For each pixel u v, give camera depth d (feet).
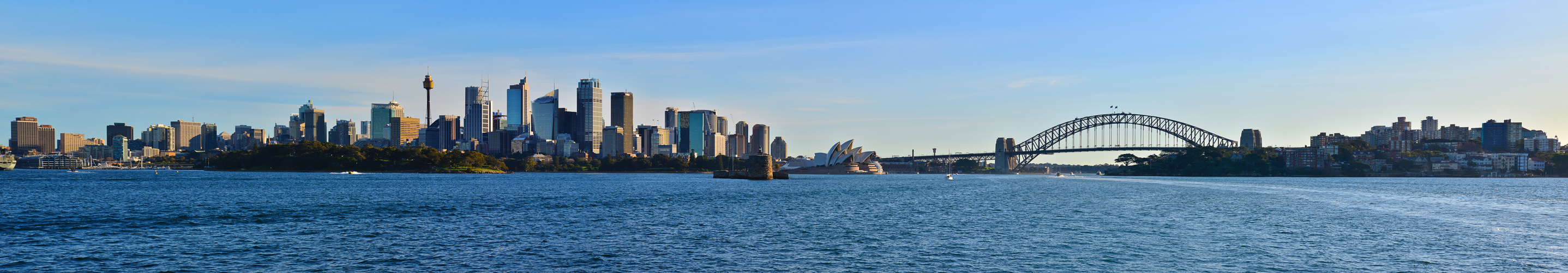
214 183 538.06
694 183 594.24
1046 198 362.74
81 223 204.13
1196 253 154.92
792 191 434.30
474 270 135.13
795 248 161.58
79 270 133.59
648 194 382.83
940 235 186.91
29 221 209.15
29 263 139.33
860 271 135.33
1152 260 146.00
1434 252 155.63
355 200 307.78
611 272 133.49
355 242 168.14
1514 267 137.59
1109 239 177.88
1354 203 310.65
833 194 400.06
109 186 473.67
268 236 178.60
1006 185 602.44
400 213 242.17
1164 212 260.83
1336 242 171.01
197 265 138.10
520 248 159.84
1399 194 390.42
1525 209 267.80
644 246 164.25
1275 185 565.53
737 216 239.91
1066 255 152.87
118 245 162.81
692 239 177.58
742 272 134.41
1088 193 413.80
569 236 180.75
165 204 278.26
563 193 391.24
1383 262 143.23
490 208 266.57
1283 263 142.51
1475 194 403.75
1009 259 147.43
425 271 133.80
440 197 341.82
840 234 187.52
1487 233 187.32
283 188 445.37
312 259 145.18
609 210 262.26
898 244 168.96
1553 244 166.40
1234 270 135.64
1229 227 205.05
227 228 194.80
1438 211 260.62
